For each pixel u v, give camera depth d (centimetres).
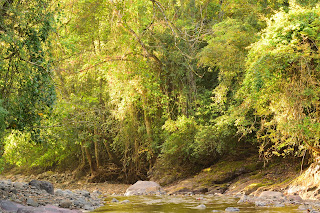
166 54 1911
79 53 1606
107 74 1822
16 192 862
